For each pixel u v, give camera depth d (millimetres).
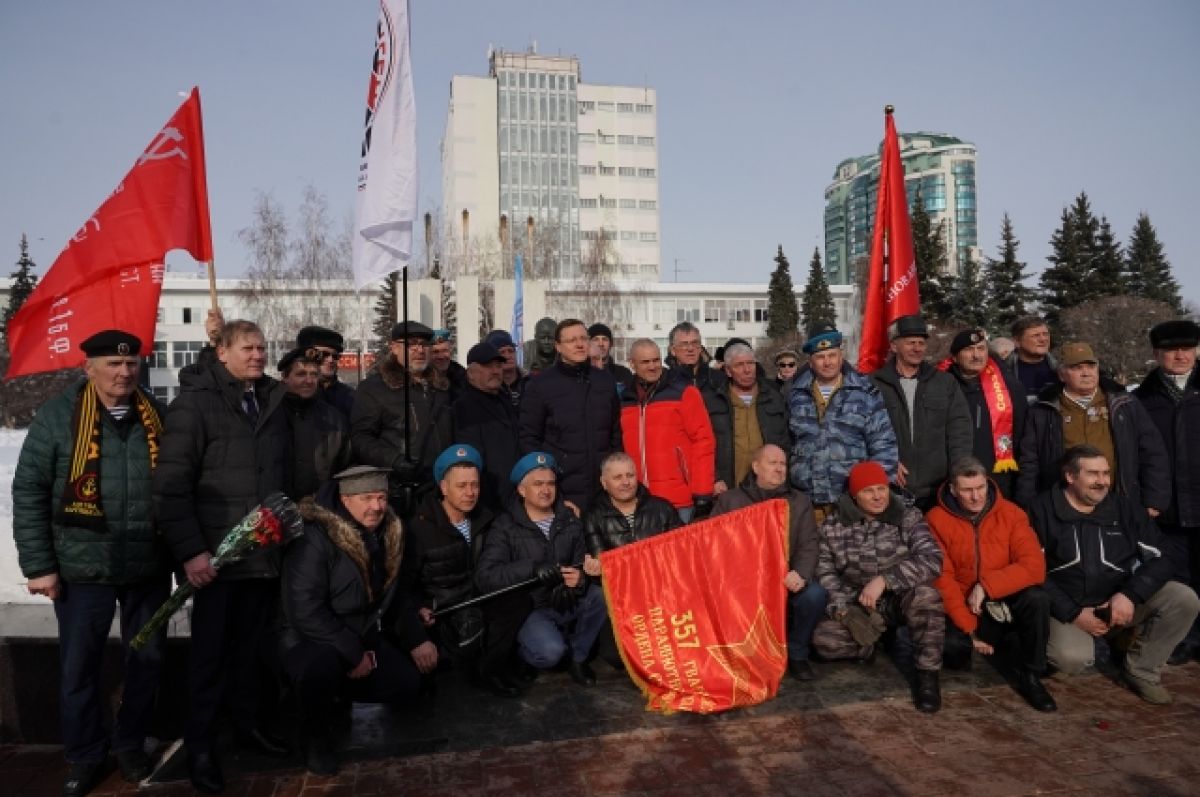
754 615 4781
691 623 4785
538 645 4867
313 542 4039
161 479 3754
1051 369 6715
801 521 5117
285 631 4098
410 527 4844
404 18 5121
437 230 44281
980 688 4793
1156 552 4730
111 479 3793
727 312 68188
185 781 3893
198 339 54719
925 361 5902
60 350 4801
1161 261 47875
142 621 4004
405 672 4422
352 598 4113
